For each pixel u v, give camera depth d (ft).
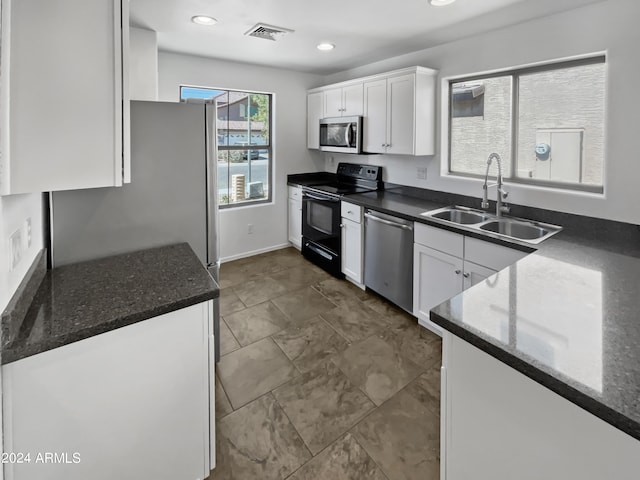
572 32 7.31
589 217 7.38
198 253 6.92
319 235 13.30
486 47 8.97
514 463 3.27
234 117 14.03
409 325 9.34
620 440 2.54
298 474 5.12
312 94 14.66
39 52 3.52
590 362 2.90
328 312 10.06
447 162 10.73
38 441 3.57
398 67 11.58
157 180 6.34
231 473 5.10
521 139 8.95
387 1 7.21
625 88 6.64
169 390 4.39
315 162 15.94
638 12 6.39
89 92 3.80
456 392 3.75
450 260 8.20
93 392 3.84
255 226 14.90
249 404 6.49
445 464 3.96
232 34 9.38
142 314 4.04
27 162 3.53
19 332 3.56
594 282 4.66
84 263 5.65
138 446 4.22
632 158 6.68
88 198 5.77
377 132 11.42
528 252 6.58
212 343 4.79
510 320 3.62
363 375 7.33
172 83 11.79
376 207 10.20
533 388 3.05
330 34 9.23
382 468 5.22
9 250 3.63
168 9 7.75
